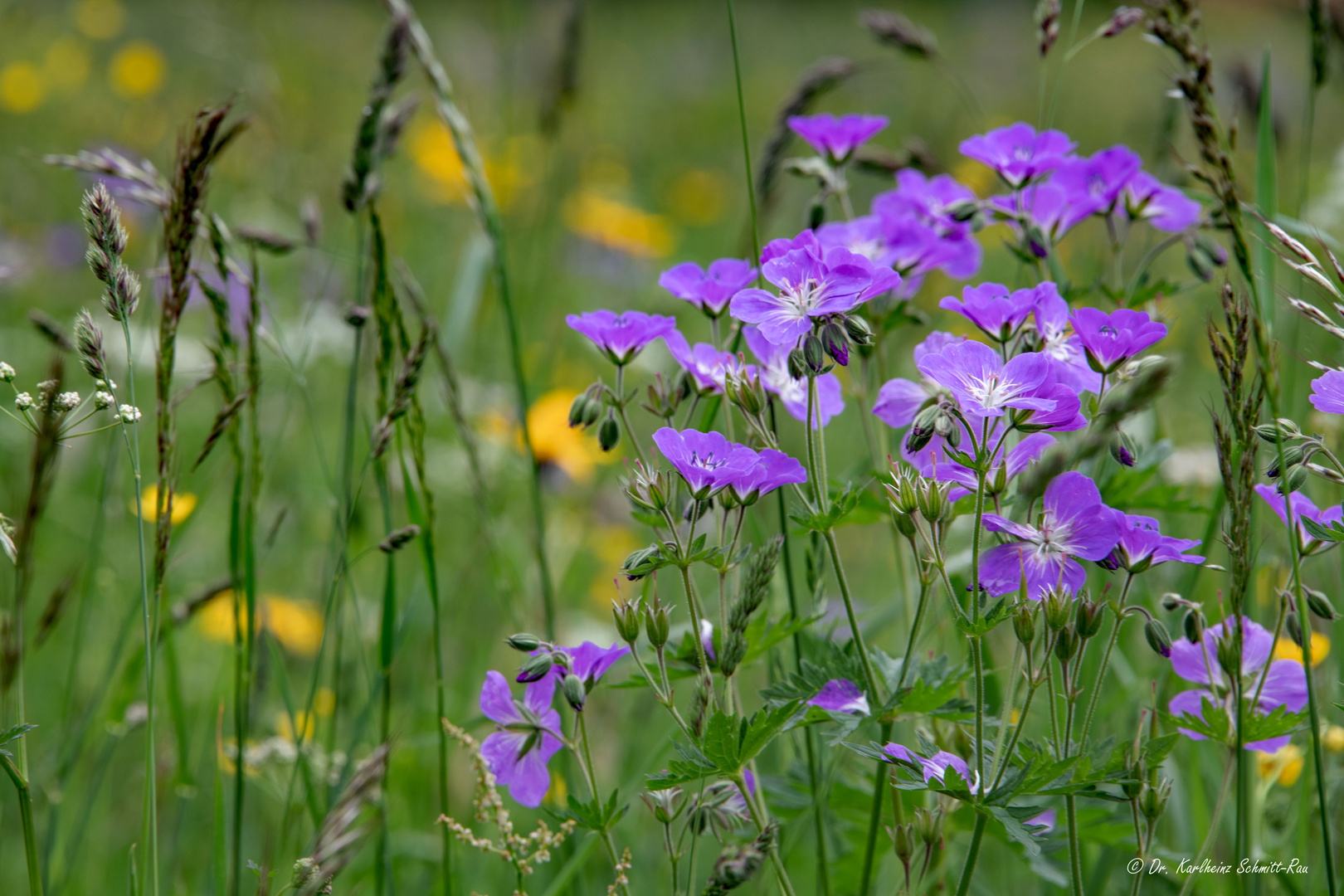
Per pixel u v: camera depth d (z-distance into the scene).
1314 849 3.67
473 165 4.17
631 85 17.58
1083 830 3.15
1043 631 2.78
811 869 3.89
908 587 3.39
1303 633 2.42
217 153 2.89
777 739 3.75
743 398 2.61
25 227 8.59
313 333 6.78
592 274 8.82
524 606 4.27
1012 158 3.43
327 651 5.02
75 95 11.52
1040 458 2.57
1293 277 4.32
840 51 21.02
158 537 2.86
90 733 4.09
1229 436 2.39
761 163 4.05
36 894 2.68
